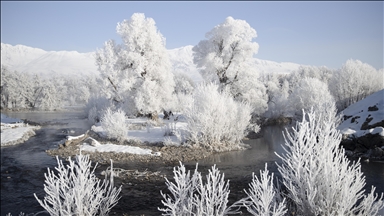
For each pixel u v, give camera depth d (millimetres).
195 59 36312
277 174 14203
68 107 93938
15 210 10844
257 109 33531
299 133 5406
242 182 13180
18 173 15898
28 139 27562
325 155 5168
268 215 4719
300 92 33344
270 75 83000
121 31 30109
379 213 5523
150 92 29062
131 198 11289
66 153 20359
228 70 32219
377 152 16812
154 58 30641
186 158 18625
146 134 24969
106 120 24094
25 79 82688
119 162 17719
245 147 22266
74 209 6234
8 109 76500
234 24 31344
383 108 20219
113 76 33281
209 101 21156
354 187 4910
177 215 5332
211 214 5094
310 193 4922
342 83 33312
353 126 20359
